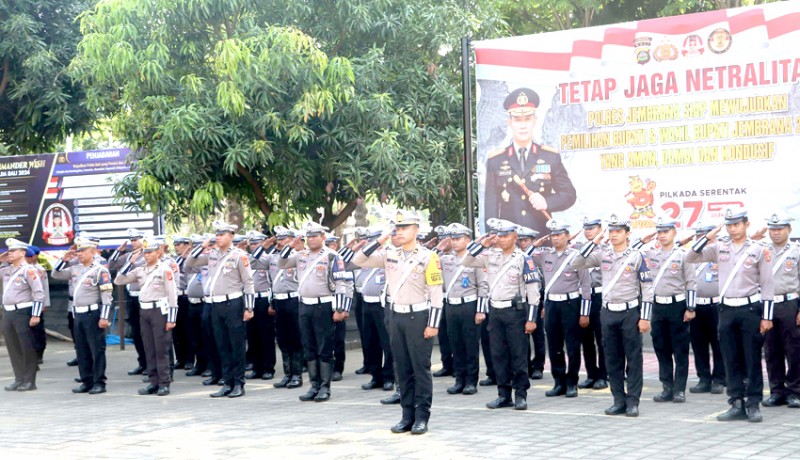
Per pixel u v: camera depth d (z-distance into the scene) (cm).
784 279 1067
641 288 1041
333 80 1594
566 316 1209
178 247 1627
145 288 1338
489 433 949
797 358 1074
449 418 1052
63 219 2002
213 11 1623
